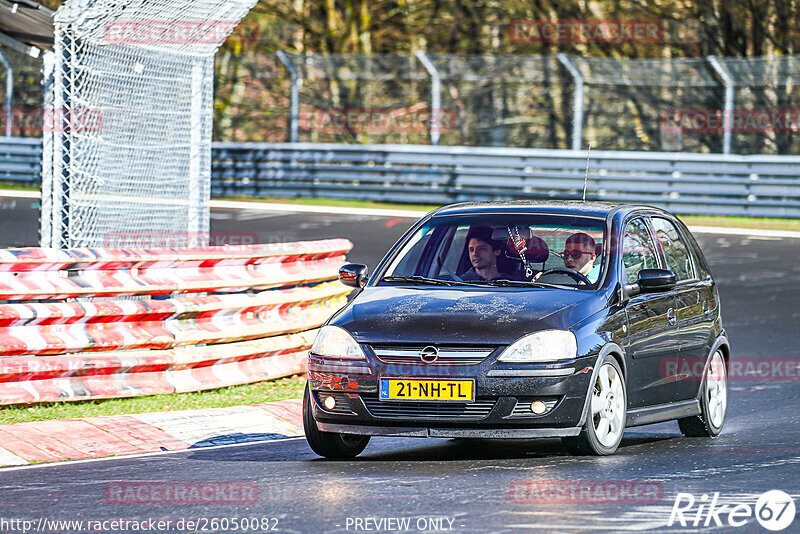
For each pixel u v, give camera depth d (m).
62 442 24.75
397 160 78.56
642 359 24.58
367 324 22.94
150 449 24.70
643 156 74.06
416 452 24.67
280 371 32.44
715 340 27.61
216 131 98.50
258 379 31.56
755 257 59.81
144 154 34.28
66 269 28.50
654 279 24.58
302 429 27.27
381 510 18.69
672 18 98.00
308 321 33.72
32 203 76.12
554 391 22.05
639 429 29.25
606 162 74.69
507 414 21.98
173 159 35.31
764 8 96.00
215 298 30.95
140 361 29.05
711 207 73.12
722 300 49.44
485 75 94.06
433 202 77.69
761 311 47.12
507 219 25.91
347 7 102.56
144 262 29.50
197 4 33.94
